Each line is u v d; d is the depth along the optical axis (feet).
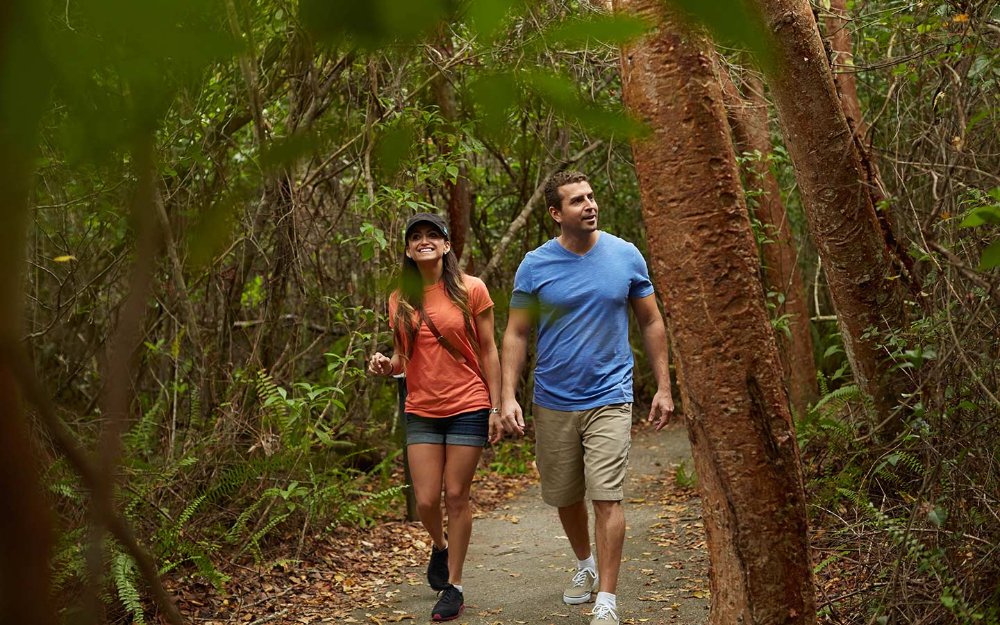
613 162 29.32
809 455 16.83
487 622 13.56
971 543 9.73
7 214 0.93
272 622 14.05
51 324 16.65
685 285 7.54
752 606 7.80
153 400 22.38
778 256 23.27
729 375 7.57
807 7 13.24
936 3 12.80
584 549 13.96
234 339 21.90
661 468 25.22
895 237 14.25
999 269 9.69
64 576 8.71
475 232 31.50
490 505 22.58
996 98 11.94
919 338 11.88
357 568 16.76
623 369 12.61
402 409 14.43
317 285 22.88
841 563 12.44
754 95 21.54
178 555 14.93
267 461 16.52
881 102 17.79
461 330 12.77
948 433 9.75
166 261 10.22
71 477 9.00
